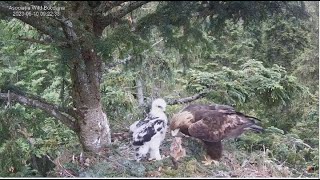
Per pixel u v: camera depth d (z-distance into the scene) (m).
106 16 3.87
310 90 6.55
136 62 4.73
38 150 5.23
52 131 5.76
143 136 3.96
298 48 6.21
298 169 4.48
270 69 5.62
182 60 4.58
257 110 6.11
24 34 5.19
